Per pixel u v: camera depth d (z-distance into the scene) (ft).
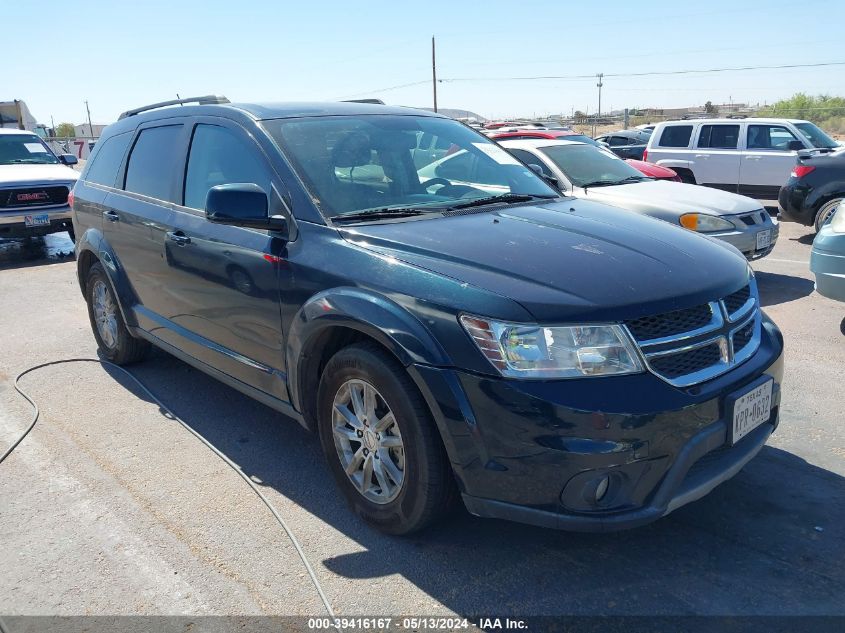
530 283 8.97
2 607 9.16
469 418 8.71
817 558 9.63
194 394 16.07
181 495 11.75
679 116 152.35
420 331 9.07
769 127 43.93
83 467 12.75
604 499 8.65
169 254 14.01
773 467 12.06
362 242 10.43
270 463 12.83
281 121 12.76
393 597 9.15
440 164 13.26
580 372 8.47
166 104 16.20
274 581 9.55
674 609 8.76
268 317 11.62
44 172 36.22
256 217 11.09
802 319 20.57
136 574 9.75
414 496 9.61
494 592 9.18
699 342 9.16
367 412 10.17
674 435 8.64
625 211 12.76
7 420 14.85
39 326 22.09
